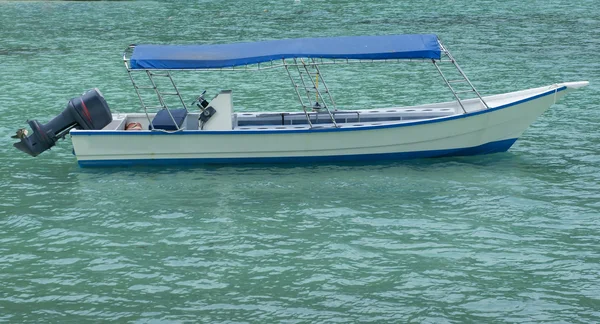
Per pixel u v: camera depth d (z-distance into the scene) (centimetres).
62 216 2536
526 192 2697
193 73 5206
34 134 2945
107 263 2181
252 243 2305
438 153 3042
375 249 2250
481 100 2969
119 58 5831
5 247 2295
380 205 2594
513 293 1986
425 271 2109
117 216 2530
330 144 2972
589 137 3400
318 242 2305
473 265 2142
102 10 9012
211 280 2073
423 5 9188
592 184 2780
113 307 1934
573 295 1973
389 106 4225
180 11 8900
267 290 2017
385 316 1881
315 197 2677
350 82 4875
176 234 2380
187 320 1870
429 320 1861
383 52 2836
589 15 8019
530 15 8112
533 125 3612
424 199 2641
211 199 2673
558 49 5972
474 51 5953
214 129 3023
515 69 5212
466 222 2439
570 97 4216
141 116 3209
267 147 2972
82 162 3009
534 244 2272
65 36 7044
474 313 1891
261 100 4416
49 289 2030
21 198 2709
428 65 5394
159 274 2112
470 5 9088
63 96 4525
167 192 2744
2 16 8462
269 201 2647
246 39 6800
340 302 1950
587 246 2255
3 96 4512
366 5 9294
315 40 2933
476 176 2866
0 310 1917
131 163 3014
